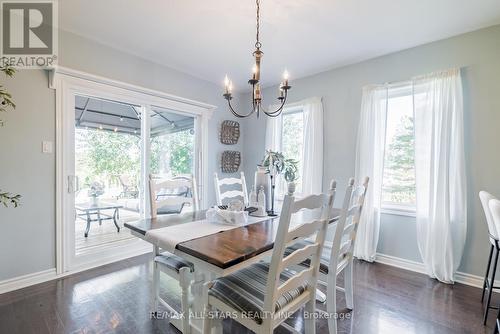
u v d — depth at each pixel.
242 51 2.90
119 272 2.57
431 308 1.99
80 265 2.61
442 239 2.43
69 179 2.53
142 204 3.18
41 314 1.83
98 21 2.32
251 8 2.09
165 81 3.32
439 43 2.58
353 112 3.16
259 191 2.13
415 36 2.52
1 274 2.14
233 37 2.58
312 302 1.40
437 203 2.45
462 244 2.38
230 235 1.49
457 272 2.46
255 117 4.33
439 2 1.99
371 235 2.87
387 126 2.98
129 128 3.05
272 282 1.10
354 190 1.73
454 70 2.41
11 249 2.18
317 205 1.24
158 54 2.99
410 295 2.18
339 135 3.28
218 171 4.10
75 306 1.94
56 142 2.42
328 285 1.64
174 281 2.37
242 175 2.71
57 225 2.43
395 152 2.96
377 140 2.90
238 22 2.31
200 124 3.82
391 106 2.99
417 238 2.63
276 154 2.36
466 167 2.42
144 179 3.17
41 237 2.34
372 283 2.40
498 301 2.08
